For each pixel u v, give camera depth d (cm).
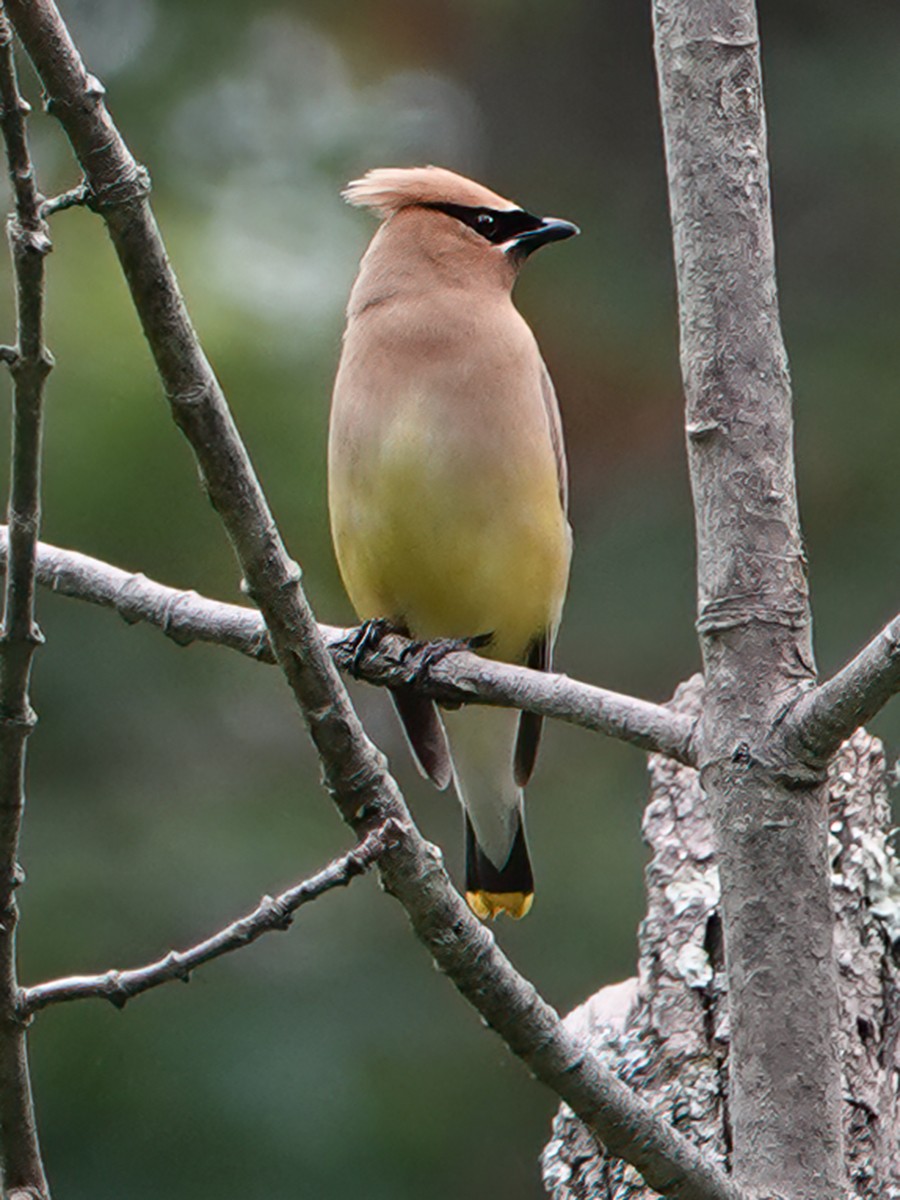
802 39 1583
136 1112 1234
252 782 1353
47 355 511
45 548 756
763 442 587
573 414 1555
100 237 1309
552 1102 1252
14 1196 552
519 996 555
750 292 591
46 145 1411
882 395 1499
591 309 1583
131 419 1270
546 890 1331
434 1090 1251
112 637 1360
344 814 571
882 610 1430
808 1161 558
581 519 1525
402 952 1292
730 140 594
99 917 1282
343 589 1312
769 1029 562
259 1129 1226
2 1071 547
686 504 1516
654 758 762
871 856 708
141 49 1529
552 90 1677
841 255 1554
